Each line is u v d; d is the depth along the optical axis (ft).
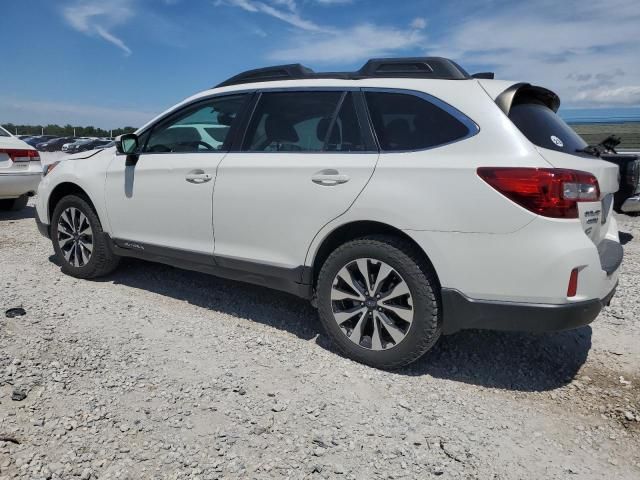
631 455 8.46
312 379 10.36
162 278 16.48
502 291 9.46
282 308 14.23
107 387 9.58
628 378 11.02
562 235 9.09
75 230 16.03
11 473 7.25
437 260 9.84
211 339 12.01
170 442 8.13
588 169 9.94
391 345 10.62
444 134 10.17
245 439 8.30
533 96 11.26
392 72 11.30
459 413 9.48
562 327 9.33
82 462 7.58
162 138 14.33
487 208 9.38
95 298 14.33
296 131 11.89
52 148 141.49
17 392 9.09
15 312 12.52
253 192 11.96
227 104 13.28
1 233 22.98
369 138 10.88
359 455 8.09
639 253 21.89
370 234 10.79
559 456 8.38
